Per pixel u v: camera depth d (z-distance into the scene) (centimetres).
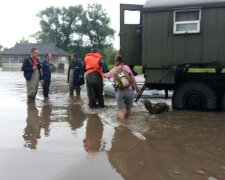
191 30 582
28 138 386
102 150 338
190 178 264
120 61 510
